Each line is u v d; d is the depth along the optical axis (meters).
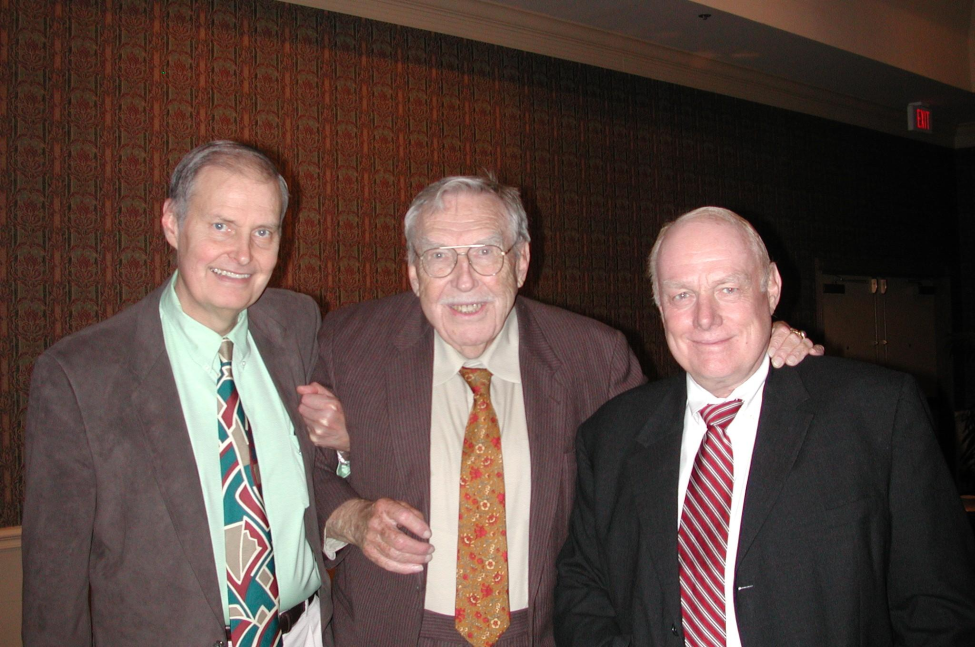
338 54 3.79
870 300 6.70
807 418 1.18
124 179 3.20
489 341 1.47
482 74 4.29
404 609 1.40
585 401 1.55
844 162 6.40
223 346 1.35
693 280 1.17
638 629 1.22
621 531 1.30
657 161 5.11
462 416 1.49
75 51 3.12
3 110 2.98
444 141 4.14
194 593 1.22
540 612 1.41
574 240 4.68
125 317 1.33
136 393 1.24
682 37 4.77
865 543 1.09
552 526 1.43
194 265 1.25
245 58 3.51
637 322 4.99
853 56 5.15
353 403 1.50
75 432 1.19
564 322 1.63
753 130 5.71
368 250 3.87
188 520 1.23
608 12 4.37
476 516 1.40
